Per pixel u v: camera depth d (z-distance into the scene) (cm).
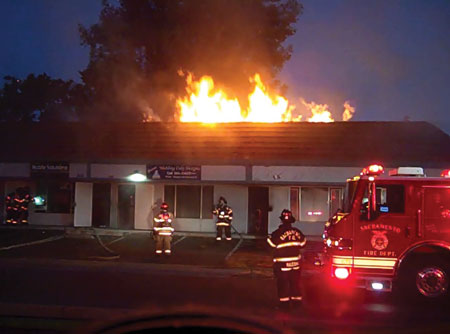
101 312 783
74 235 1986
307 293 988
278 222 2019
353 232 907
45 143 2267
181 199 2105
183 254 1543
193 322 392
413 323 766
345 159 1928
